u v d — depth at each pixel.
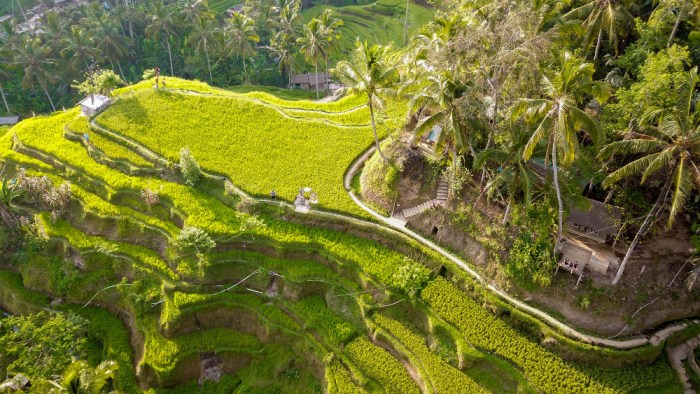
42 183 50.75
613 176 29.75
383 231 43.25
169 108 58.12
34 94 85.44
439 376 36.31
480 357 35.47
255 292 44.75
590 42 41.28
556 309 35.69
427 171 43.53
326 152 51.59
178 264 45.44
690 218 37.47
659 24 38.56
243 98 60.44
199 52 83.44
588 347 33.62
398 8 106.50
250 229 45.25
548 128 29.34
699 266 34.66
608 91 28.77
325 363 39.97
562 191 33.25
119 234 48.81
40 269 48.97
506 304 36.59
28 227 50.22
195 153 51.78
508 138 33.97
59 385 32.38
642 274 35.34
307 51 69.31
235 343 43.59
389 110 56.03
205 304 43.97
